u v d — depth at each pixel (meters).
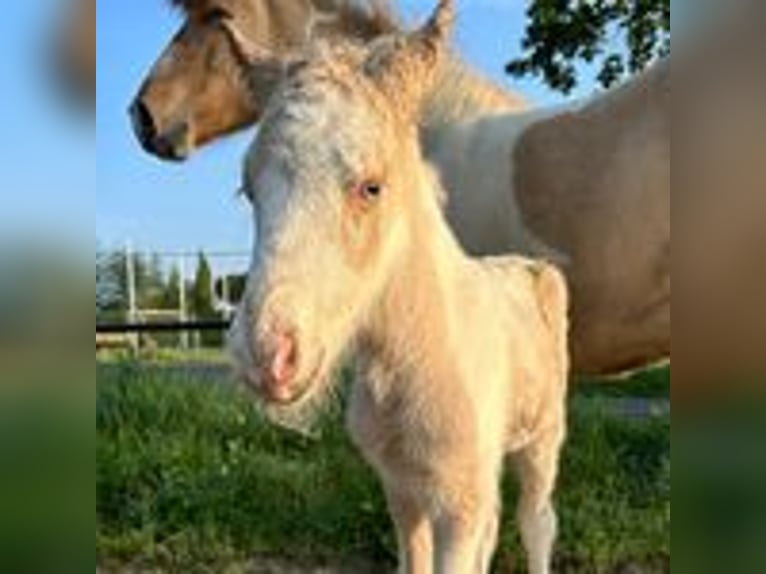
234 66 1.13
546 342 1.11
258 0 1.38
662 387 2.47
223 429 1.73
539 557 1.15
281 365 0.66
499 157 1.30
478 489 0.86
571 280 1.26
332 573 1.33
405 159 0.79
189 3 1.39
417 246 0.83
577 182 1.25
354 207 0.71
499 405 0.93
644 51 2.68
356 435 0.88
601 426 1.66
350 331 0.77
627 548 1.35
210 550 1.37
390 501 0.92
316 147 0.70
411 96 0.78
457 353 0.85
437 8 0.79
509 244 1.29
